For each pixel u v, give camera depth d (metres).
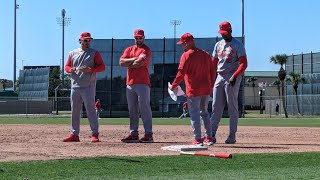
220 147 10.19
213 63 11.05
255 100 81.50
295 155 8.55
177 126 21.38
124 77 39.97
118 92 39.91
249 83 86.31
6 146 10.02
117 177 6.26
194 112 10.28
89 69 11.14
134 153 8.88
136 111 11.48
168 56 40.00
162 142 11.45
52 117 35.94
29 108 45.66
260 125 23.97
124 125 22.28
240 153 8.88
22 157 8.15
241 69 10.67
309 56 59.12
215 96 11.00
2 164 7.21
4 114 43.28
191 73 10.23
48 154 8.59
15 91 63.25
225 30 10.77
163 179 6.12
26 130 16.23
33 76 53.56
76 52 11.36
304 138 13.23
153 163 7.48
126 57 11.37
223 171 6.81
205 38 38.72
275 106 51.28
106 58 40.12
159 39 39.97
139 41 11.29
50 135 13.55
